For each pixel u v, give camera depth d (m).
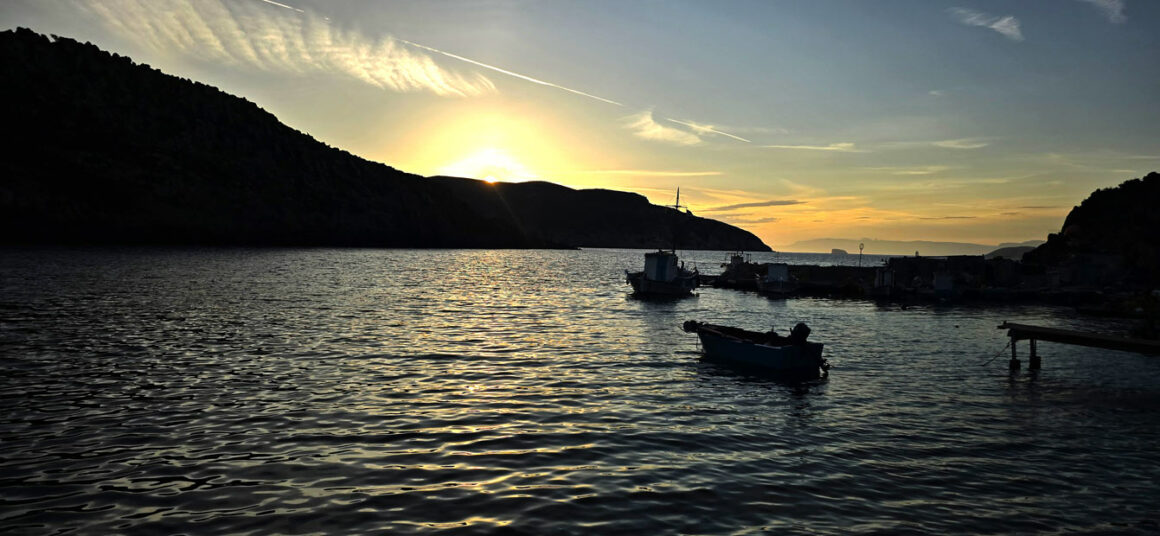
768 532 9.16
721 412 16.55
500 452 12.54
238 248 132.62
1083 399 19.27
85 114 137.38
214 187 143.88
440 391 17.80
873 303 59.88
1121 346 21.72
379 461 11.76
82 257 81.19
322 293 47.84
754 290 76.12
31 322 28.16
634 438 13.85
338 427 13.90
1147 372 24.05
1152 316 33.97
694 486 10.99
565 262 143.50
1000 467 12.73
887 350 29.28
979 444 14.33
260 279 58.91
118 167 130.00
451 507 9.67
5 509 9.23
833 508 10.23
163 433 13.10
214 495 9.92
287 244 151.00
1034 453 13.75
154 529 8.68
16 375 18.11
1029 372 23.97
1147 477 12.30
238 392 16.81
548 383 19.42
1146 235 84.12
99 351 22.02
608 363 23.23
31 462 11.23
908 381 21.80
